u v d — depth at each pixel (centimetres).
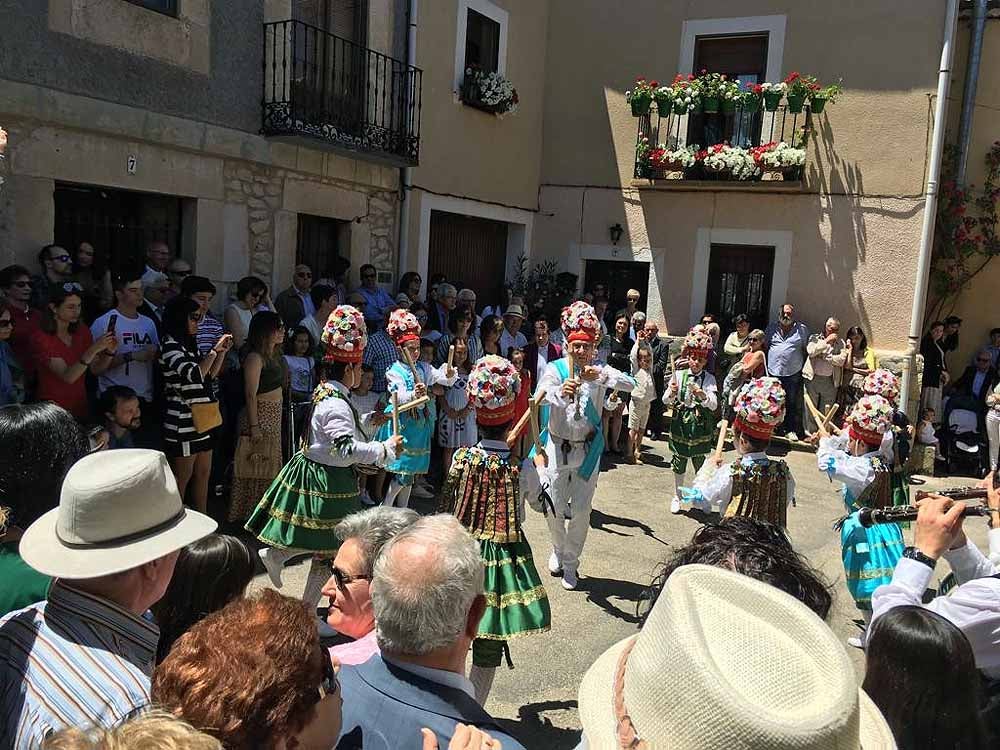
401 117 848
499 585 328
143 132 606
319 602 426
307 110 739
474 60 976
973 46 950
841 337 979
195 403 496
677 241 1053
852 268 970
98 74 578
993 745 209
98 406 476
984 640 219
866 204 959
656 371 978
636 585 508
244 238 706
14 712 150
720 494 442
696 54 1031
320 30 698
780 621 120
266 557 400
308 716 133
